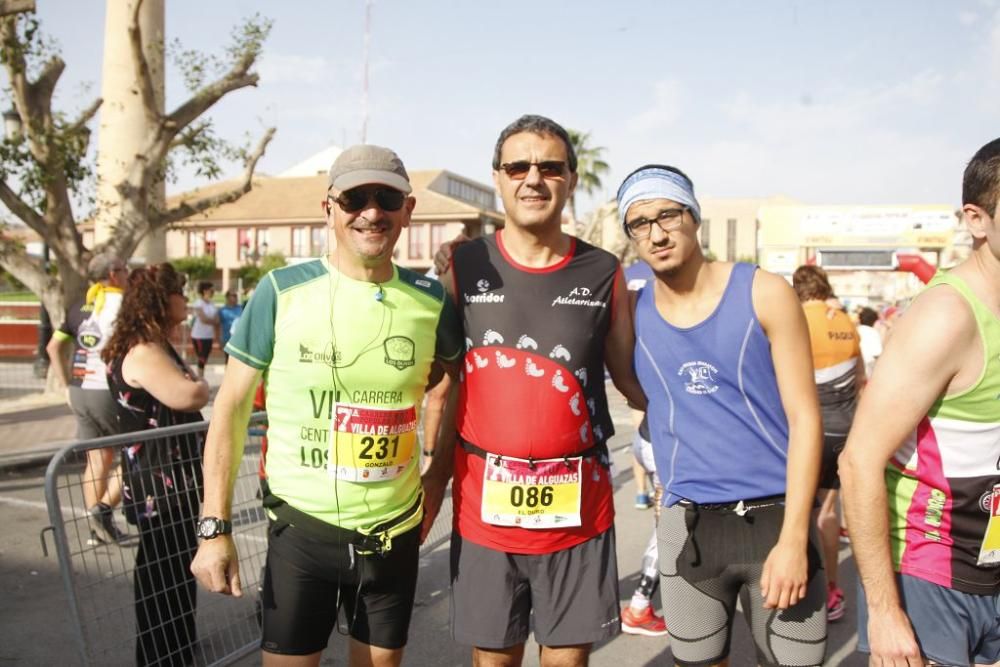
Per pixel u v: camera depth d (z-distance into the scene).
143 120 13.50
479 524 2.38
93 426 4.73
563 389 2.34
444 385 2.79
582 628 2.36
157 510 3.15
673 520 2.41
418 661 3.51
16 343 18.67
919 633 1.94
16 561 4.87
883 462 1.86
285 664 2.29
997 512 1.89
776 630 2.24
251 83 11.79
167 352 3.53
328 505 2.25
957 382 1.83
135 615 3.16
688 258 2.25
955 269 1.90
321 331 2.24
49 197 11.00
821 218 22.61
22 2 8.32
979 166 1.79
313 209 44.78
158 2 13.67
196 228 16.42
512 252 2.44
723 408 2.28
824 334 3.91
